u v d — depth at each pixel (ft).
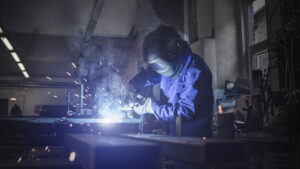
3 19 32.07
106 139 5.26
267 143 7.43
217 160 4.04
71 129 10.66
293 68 10.23
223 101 15.65
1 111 51.60
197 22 19.69
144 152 3.78
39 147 8.58
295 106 7.37
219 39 17.58
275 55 11.22
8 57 43.75
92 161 3.61
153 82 9.87
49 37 36.94
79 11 30.60
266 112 10.02
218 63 17.26
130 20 33.14
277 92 10.34
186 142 4.34
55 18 32.24
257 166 7.86
